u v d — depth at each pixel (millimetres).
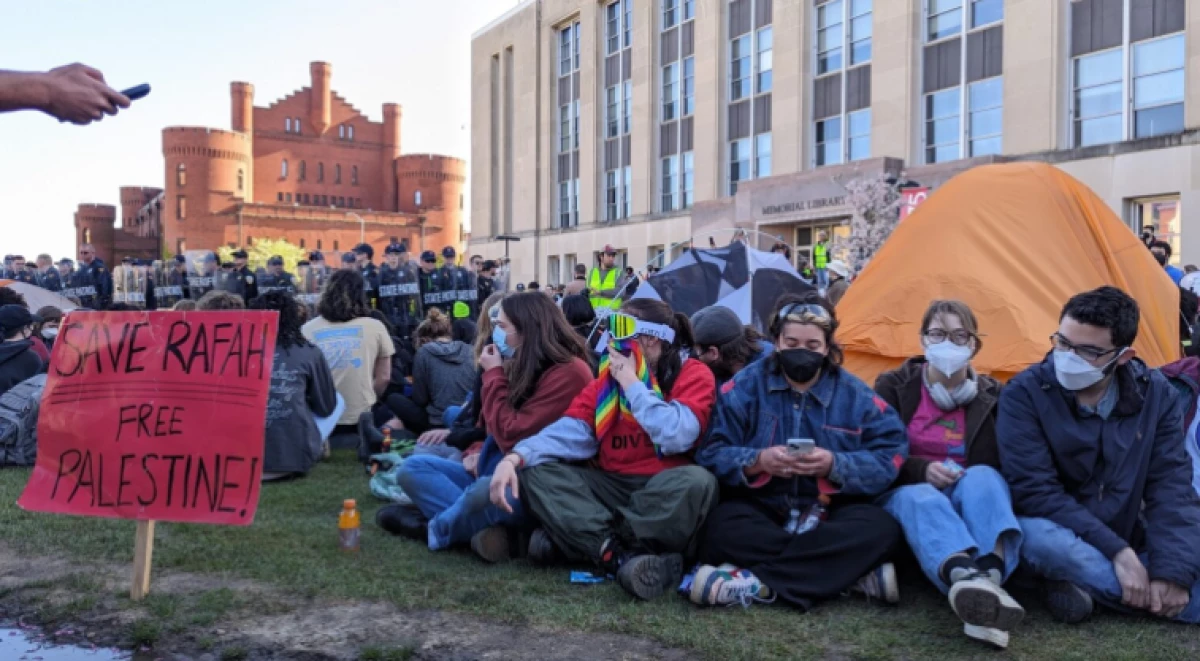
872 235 20094
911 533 3637
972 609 3180
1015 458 3721
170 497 3797
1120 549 3473
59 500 3850
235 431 3791
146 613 3650
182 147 78875
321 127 90312
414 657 3236
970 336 4039
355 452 7500
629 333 4160
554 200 38250
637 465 4246
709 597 3656
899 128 22781
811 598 3689
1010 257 5953
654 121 32469
